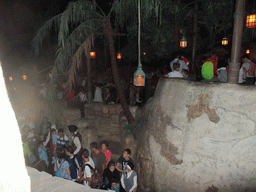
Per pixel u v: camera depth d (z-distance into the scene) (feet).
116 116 25.30
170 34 32.78
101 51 55.47
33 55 47.52
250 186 10.92
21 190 2.17
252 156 10.89
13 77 52.95
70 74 21.01
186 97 13.04
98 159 17.29
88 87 27.50
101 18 23.25
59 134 20.26
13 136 2.14
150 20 31.09
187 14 30.40
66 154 14.70
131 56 44.68
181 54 17.71
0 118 2.06
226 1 27.40
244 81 15.30
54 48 49.26
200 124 12.31
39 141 22.94
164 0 25.16
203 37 41.75
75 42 21.42
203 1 29.58
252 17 13.46
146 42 40.65
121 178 13.93
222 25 33.42
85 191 4.86
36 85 40.65
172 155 13.47
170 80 14.74
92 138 25.63
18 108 32.09
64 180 5.27
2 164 2.05
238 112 11.30
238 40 11.58
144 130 17.26
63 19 20.21
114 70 21.25
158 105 15.33
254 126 10.89
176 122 13.37
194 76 25.16
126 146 19.13
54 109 24.02
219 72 13.79
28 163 20.58
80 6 20.85
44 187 4.89
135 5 22.29
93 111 26.94
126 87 33.37
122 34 20.88
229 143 11.44
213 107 11.97
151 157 15.08
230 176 11.37
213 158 11.80
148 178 15.26
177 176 13.21
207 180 12.03
